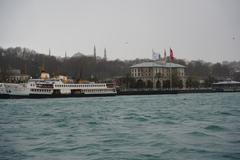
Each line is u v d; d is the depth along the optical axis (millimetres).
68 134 64000
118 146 51875
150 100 181375
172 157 45062
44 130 70000
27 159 45125
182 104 144750
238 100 173250
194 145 51438
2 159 45312
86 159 44531
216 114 97125
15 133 66562
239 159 43219
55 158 45406
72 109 124375
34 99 196875
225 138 56750
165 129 67750
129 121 83000
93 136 61031
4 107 136500
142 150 49031
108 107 132250
